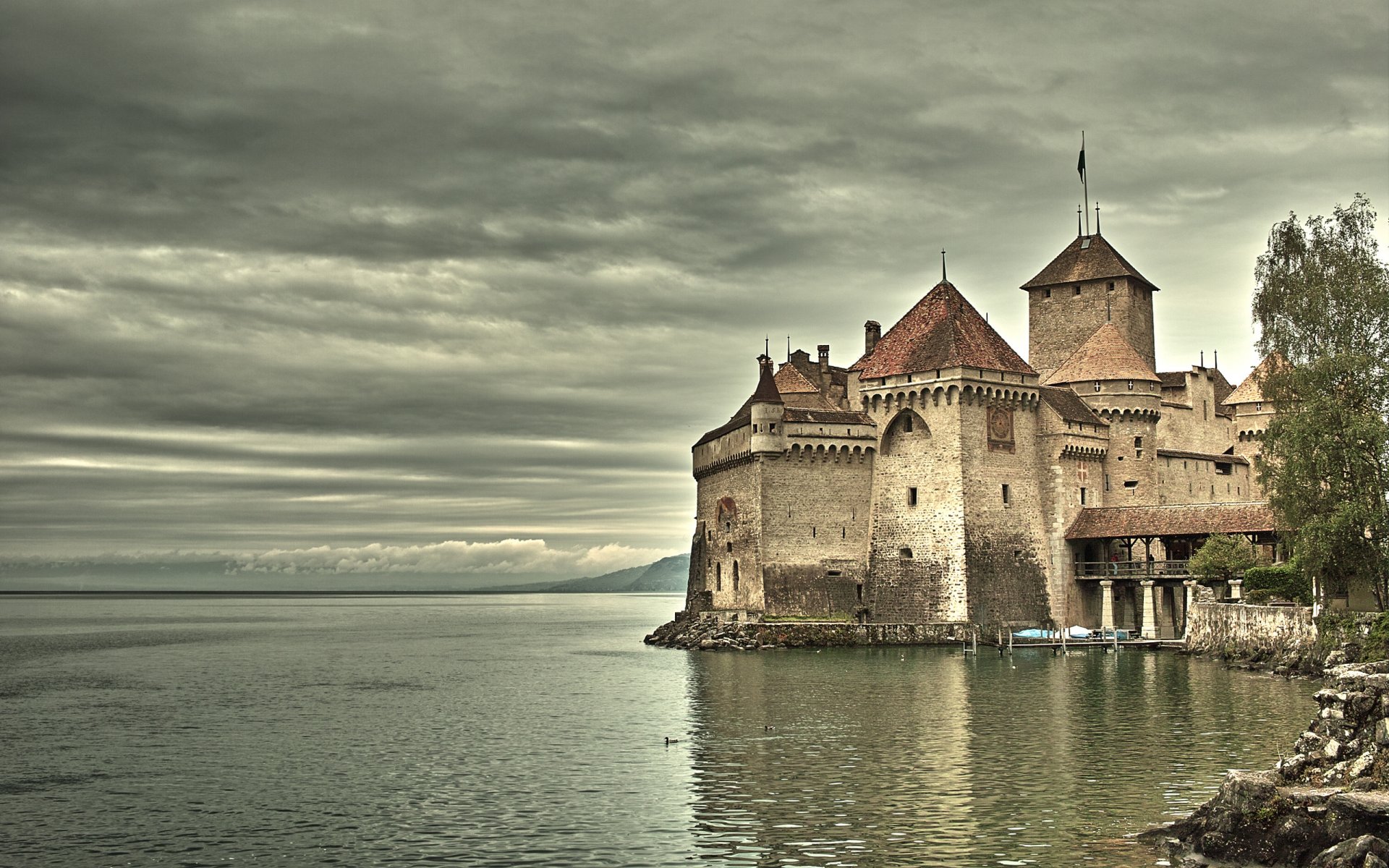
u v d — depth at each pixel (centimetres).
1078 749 5284
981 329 12100
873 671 8750
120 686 9006
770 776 4862
